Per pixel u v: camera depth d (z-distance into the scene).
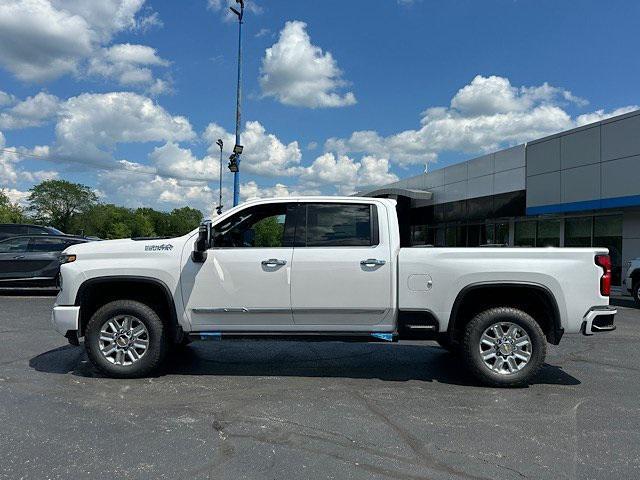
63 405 4.94
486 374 5.67
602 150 16.91
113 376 5.87
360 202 5.96
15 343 7.70
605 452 3.99
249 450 3.94
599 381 6.04
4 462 3.69
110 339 5.86
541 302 5.87
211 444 4.05
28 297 13.66
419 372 6.36
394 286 5.74
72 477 3.48
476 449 4.02
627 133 16.00
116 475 3.51
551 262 5.63
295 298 5.75
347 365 6.68
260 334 5.88
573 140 18.09
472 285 5.65
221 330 5.89
